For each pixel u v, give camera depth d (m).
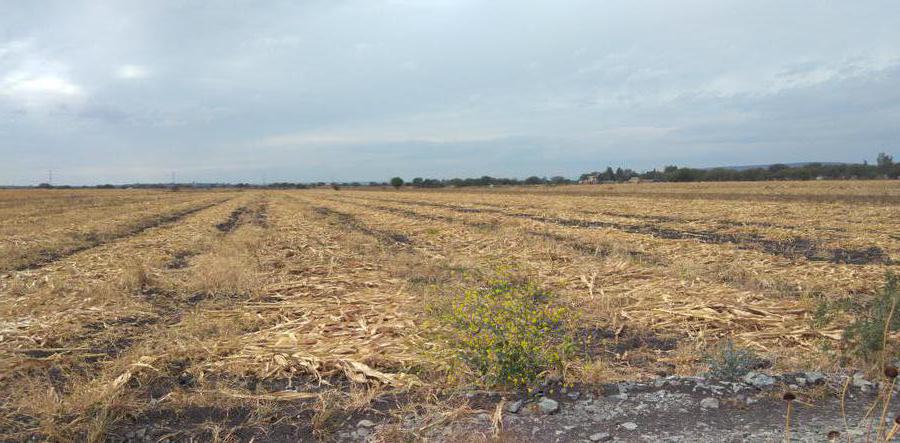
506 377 4.68
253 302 8.70
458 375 4.89
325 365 5.46
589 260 12.30
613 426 3.96
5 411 4.46
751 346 5.89
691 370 5.17
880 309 4.89
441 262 12.20
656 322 7.02
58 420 4.31
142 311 8.01
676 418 4.06
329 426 4.17
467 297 5.39
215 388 4.95
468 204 41.19
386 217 28.31
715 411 4.15
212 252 14.76
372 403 4.57
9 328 6.95
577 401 4.46
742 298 7.97
